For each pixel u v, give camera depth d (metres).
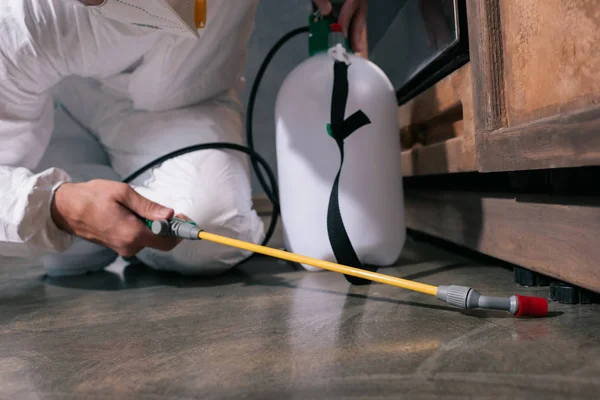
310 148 0.99
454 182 1.26
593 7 0.56
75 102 1.19
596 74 0.56
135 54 0.94
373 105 1.00
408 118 1.28
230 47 1.04
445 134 1.11
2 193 0.89
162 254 1.07
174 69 0.98
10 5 0.83
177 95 1.07
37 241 0.92
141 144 1.12
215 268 1.06
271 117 2.20
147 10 0.67
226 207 1.03
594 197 0.69
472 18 0.81
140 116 1.13
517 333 0.61
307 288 0.91
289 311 0.76
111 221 0.89
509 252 0.86
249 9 1.00
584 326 0.62
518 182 0.86
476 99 0.82
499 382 0.48
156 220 0.87
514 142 0.71
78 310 0.86
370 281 0.94
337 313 0.74
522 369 0.50
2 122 0.91
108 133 1.17
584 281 0.65
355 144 0.98
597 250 0.62
